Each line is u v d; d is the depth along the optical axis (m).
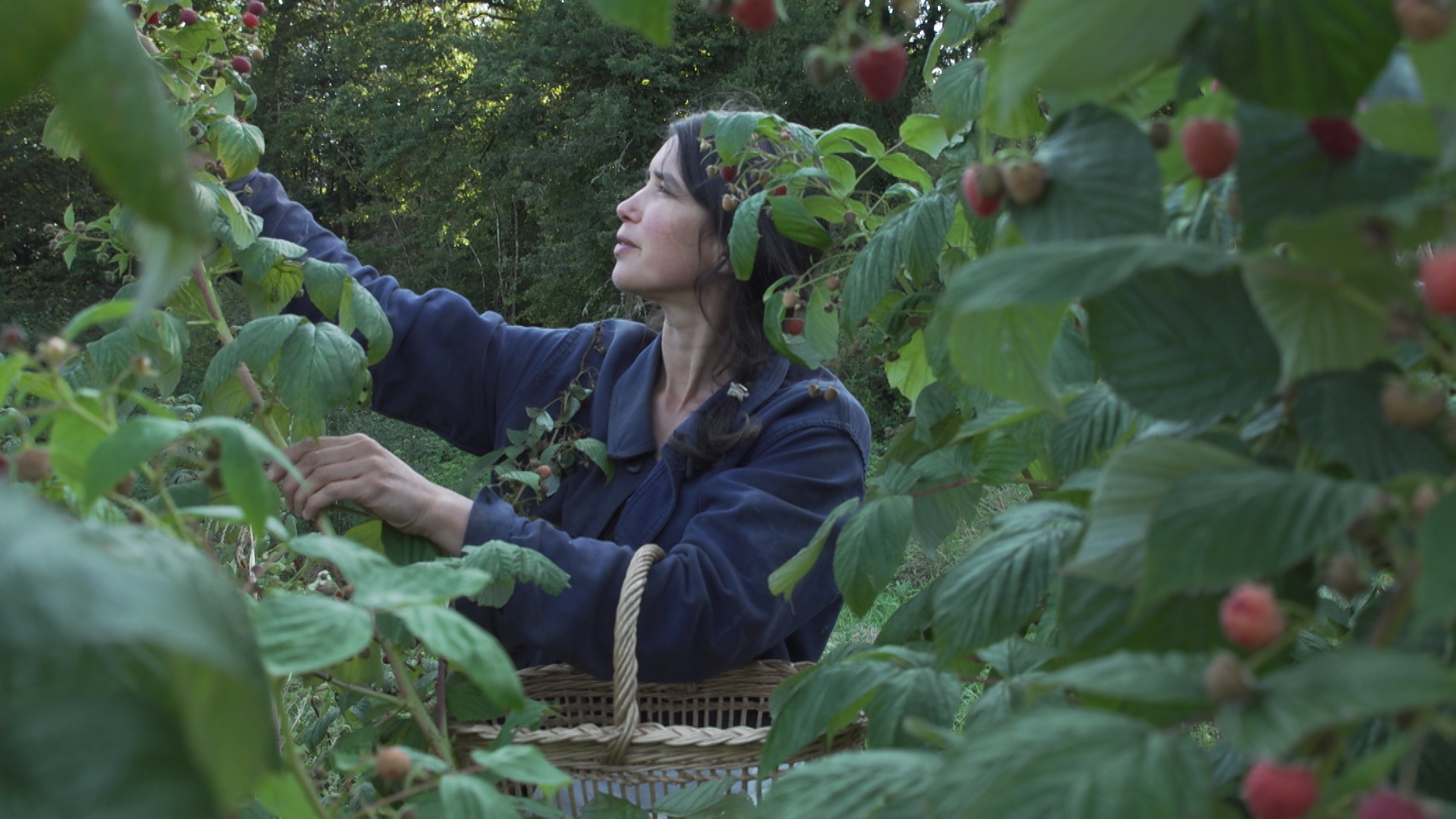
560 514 1.86
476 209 16.33
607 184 13.98
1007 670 0.79
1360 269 0.44
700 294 1.75
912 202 1.28
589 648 1.47
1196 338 0.54
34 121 12.82
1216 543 0.44
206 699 0.37
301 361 1.33
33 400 1.29
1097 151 0.55
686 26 14.39
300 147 17.94
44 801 0.28
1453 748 0.53
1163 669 0.45
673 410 1.83
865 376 9.85
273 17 18.16
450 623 0.65
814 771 0.64
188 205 0.34
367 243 16.98
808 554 1.15
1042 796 0.40
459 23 17.84
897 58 0.66
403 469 1.46
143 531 0.43
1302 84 0.46
